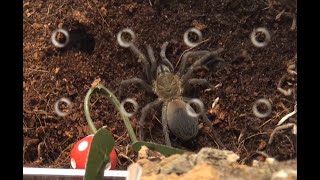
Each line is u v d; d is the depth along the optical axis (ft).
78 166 0.75
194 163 0.40
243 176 0.38
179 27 0.91
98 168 0.49
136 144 0.55
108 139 0.49
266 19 0.90
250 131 0.89
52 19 0.91
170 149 0.54
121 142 0.88
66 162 0.87
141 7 0.91
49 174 0.69
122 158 0.86
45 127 0.89
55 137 0.89
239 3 0.91
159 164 0.41
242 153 0.88
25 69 0.91
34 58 0.91
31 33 0.91
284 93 0.89
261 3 0.91
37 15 0.92
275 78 0.90
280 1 0.90
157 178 0.39
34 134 0.89
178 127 0.87
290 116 0.88
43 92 0.90
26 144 0.88
